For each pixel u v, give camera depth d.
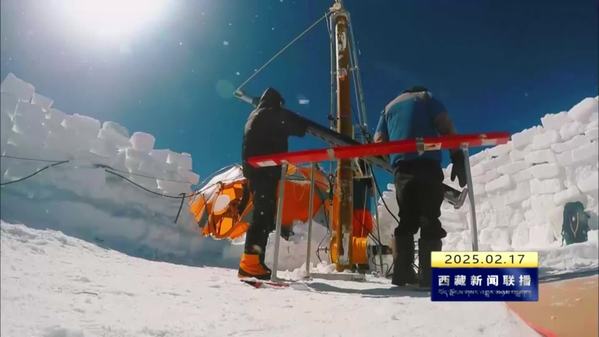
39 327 1.11
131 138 5.30
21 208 3.71
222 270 3.74
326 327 1.31
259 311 1.56
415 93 3.12
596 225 5.39
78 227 4.00
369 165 4.59
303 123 3.37
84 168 4.29
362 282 3.29
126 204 4.52
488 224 7.22
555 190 6.26
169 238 4.68
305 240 5.14
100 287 1.81
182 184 5.19
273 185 3.11
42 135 4.07
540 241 6.20
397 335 1.19
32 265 2.17
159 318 1.35
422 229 2.78
